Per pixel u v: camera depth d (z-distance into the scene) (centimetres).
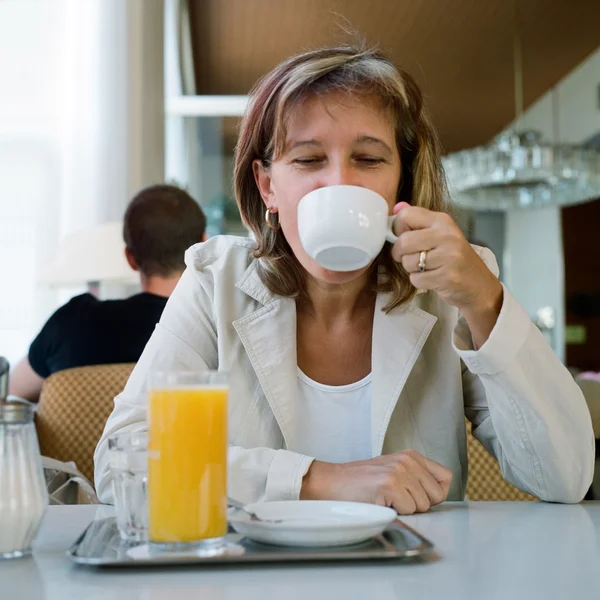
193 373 63
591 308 690
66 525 80
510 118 773
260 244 117
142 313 206
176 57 568
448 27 578
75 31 382
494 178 488
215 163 596
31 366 209
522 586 54
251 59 646
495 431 107
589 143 650
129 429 102
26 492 65
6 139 490
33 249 488
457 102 730
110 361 204
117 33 379
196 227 213
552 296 718
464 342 94
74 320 206
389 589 53
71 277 282
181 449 62
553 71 659
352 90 100
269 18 567
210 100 568
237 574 58
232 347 115
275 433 113
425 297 118
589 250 700
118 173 376
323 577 57
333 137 99
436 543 69
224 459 64
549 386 94
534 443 95
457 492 115
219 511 63
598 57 611
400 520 77
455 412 115
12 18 491
